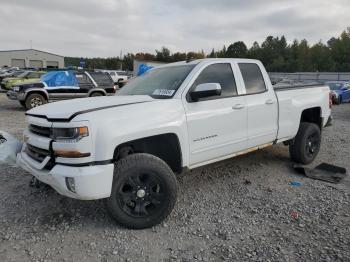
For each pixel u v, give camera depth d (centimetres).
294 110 554
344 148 736
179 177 536
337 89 2023
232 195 465
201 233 363
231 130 454
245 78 489
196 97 401
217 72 454
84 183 326
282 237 351
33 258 318
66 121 334
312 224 377
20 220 391
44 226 377
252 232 363
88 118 332
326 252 322
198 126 412
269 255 319
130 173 356
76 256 322
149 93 431
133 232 365
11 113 1397
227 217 398
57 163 342
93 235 359
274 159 633
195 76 427
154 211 371
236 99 462
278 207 423
